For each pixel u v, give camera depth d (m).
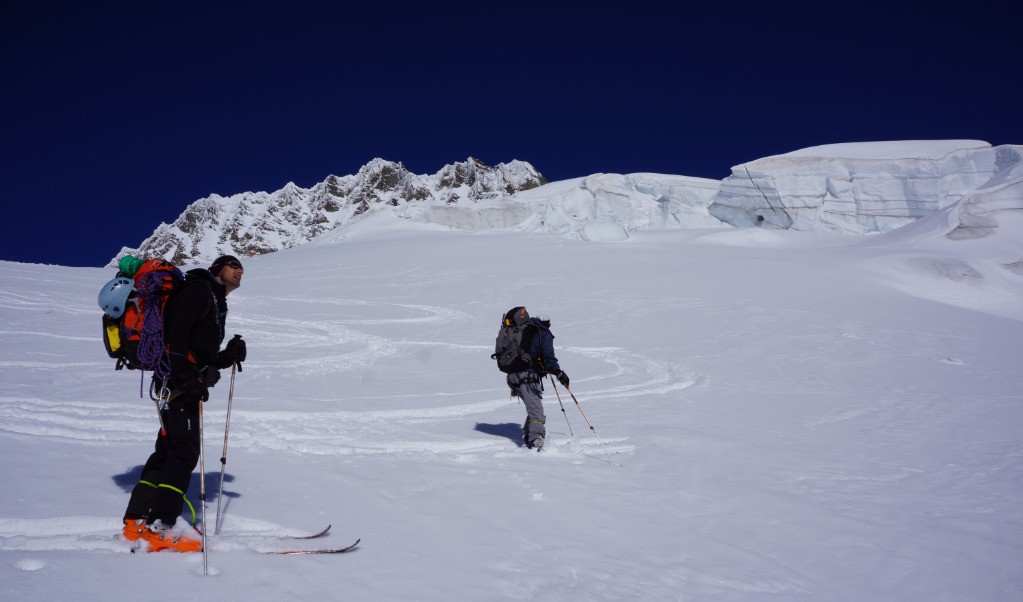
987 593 4.21
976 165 68.94
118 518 3.94
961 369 16.09
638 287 31.19
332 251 57.22
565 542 4.48
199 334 4.01
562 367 15.09
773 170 74.94
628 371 14.70
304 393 10.22
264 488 4.96
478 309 25.55
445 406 9.80
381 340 17.86
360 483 5.33
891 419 10.38
